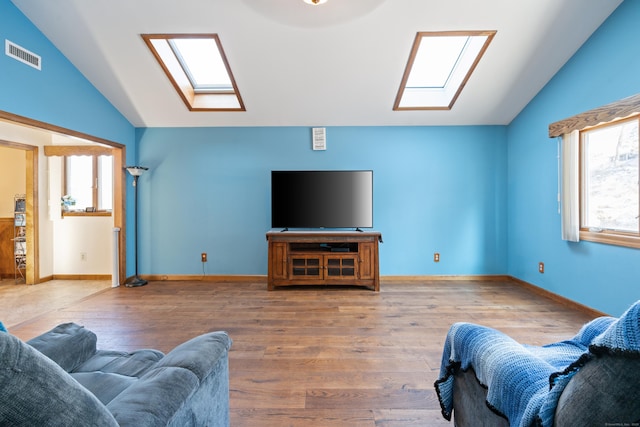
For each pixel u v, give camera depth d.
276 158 4.70
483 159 4.66
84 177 5.01
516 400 0.94
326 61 3.51
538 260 4.00
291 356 2.37
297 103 4.19
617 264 2.89
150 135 4.70
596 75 3.05
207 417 1.14
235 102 4.33
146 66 3.63
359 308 3.45
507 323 2.99
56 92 3.36
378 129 4.67
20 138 4.42
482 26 3.08
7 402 0.53
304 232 4.25
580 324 2.94
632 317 0.64
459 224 4.68
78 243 4.89
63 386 0.62
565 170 3.37
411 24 3.07
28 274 4.56
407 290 4.16
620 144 2.97
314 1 2.30
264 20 3.02
